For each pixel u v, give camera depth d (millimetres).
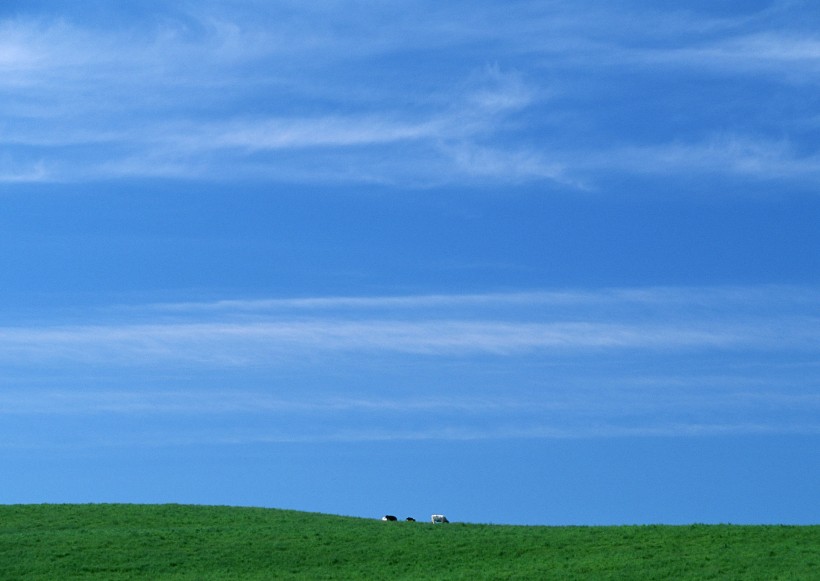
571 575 58625
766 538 64000
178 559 66438
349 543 70812
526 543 68500
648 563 59781
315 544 70500
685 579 55812
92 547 69562
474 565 63344
